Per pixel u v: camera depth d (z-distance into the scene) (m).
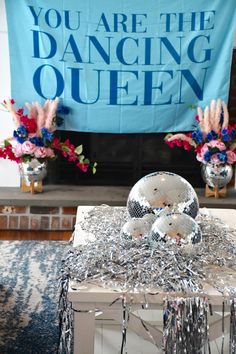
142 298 1.69
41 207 3.61
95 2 3.50
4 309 2.54
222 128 3.51
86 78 3.62
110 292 1.68
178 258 1.81
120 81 3.63
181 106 3.69
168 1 3.51
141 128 3.73
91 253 1.84
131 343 2.22
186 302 1.67
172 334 1.68
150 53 3.60
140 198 2.11
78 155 3.58
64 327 1.84
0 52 3.61
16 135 3.48
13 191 3.69
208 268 1.85
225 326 1.96
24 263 3.11
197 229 1.89
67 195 3.63
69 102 3.65
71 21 3.53
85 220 2.34
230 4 3.51
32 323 2.42
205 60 3.61
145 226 1.98
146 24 3.55
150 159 3.91
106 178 3.93
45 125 3.52
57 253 3.28
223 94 3.66
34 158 3.53
